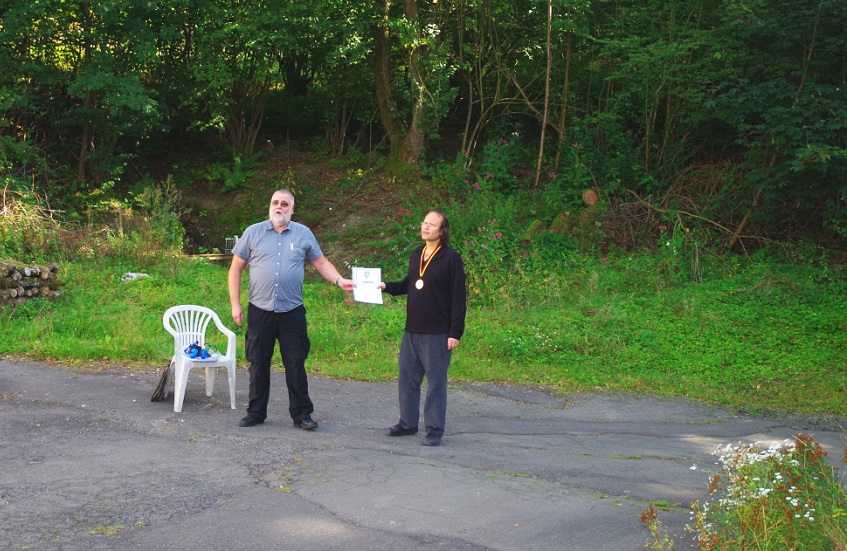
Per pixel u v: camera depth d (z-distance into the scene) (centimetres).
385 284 674
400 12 1948
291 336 679
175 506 480
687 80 1716
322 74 2120
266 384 686
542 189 1827
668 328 1217
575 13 1856
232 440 634
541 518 477
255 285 673
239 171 1942
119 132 1855
